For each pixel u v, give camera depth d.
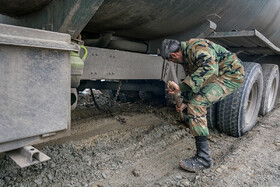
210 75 2.17
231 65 2.44
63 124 1.51
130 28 2.89
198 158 2.42
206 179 2.22
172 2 2.52
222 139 3.34
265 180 2.26
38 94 1.38
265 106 4.55
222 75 2.48
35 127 1.38
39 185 1.94
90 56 2.34
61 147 2.47
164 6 2.53
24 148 1.38
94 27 2.76
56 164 2.23
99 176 2.17
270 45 4.04
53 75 1.43
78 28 1.89
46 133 1.45
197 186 2.11
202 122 2.38
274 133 3.61
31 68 1.34
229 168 2.44
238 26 3.82
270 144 3.15
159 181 2.18
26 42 1.28
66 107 1.52
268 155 2.79
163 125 3.49
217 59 2.28
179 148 2.96
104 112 3.82
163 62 3.26
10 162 2.09
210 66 2.15
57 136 1.52
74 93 1.95
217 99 2.44
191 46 2.28
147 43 3.54
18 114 1.32
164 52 2.37
